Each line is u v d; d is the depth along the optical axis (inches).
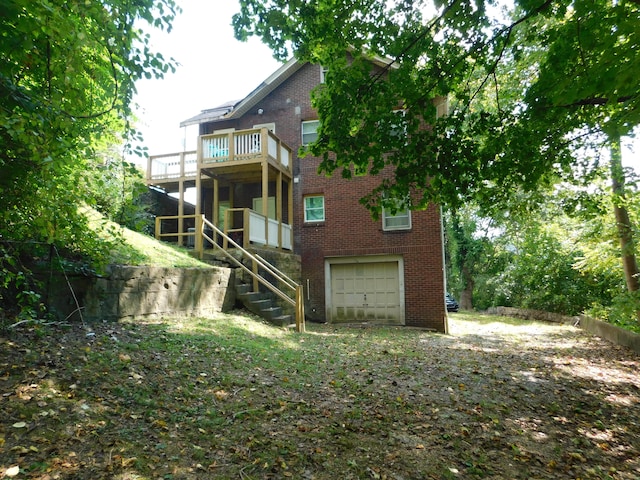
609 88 166.4
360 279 559.8
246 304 408.2
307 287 563.8
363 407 192.1
